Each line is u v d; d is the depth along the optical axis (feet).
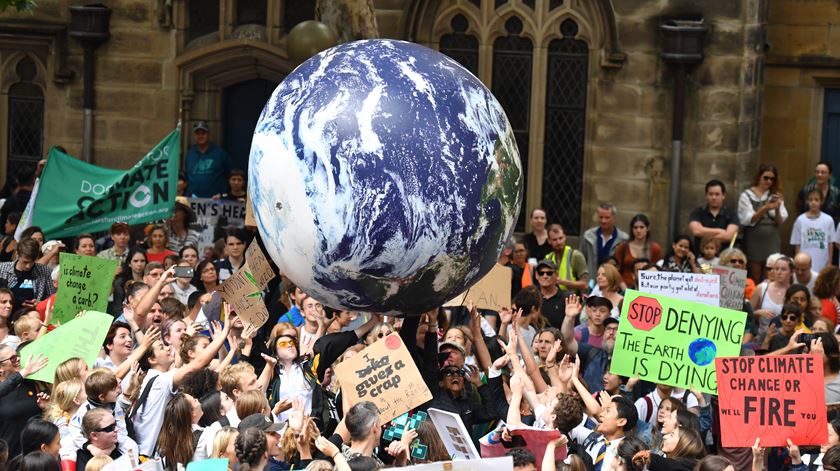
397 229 36.22
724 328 48.34
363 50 37.55
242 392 43.68
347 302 38.11
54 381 45.01
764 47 81.41
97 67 86.53
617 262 70.18
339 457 36.63
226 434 39.83
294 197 36.76
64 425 43.42
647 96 79.66
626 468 40.34
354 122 36.22
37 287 62.28
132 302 54.19
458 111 36.78
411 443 40.98
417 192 36.11
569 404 42.63
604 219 71.92
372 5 71.92
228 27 84.89
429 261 36.83
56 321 56.18
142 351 47.19
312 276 37.65
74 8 85.20
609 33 79.56
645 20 79.10
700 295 55.77
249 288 49.96
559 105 82.02
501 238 37.91
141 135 86.69
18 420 46.42
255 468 38.11
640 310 49.03
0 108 88.63
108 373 43.68
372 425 38.68
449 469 34.99
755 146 80.89
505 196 37.47
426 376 43.37
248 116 87.30
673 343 48.75
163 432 40.98
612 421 42.96
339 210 36.27
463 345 49.83
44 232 68.23
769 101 83.76
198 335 49.14
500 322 61.26
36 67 88.02
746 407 42.96
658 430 45.70
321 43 68.33
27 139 88.94
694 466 39.99
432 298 38.09
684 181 79.41
